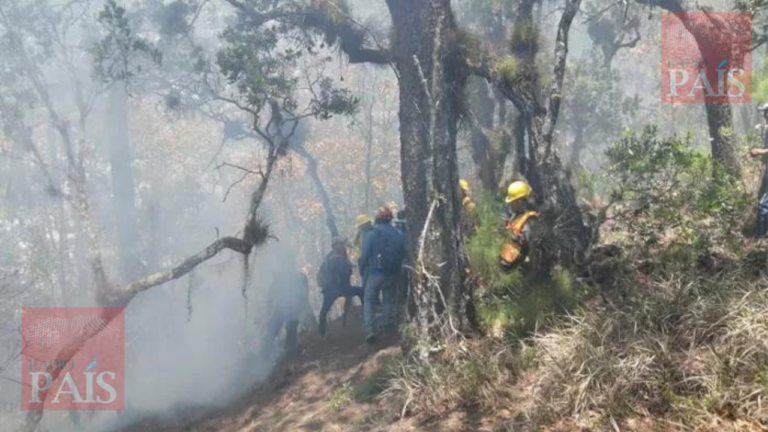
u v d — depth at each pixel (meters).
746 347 4.61
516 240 6.22
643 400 4.64
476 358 5.65
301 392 7.27
